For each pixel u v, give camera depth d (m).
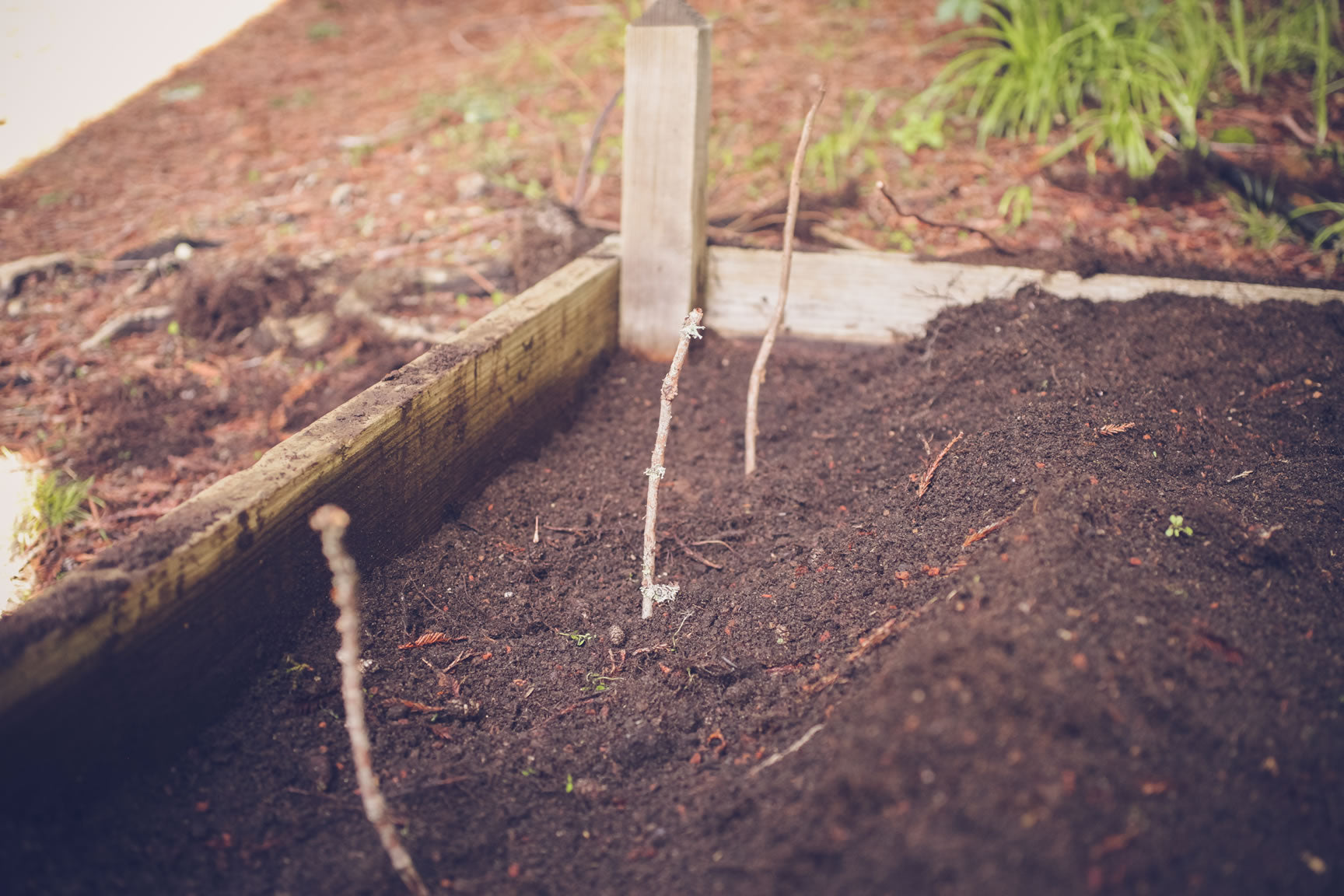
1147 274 2.00
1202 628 1.59
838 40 2.73
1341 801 1.45
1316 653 1.59
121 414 2.09
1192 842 1.37
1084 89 2.41
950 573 1.69
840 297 2.06
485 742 1.66
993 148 2.36
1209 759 1.48
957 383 1.94
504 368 1.88
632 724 1.67
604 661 1.73
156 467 2.03
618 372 2.09
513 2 3.34
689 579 1.81
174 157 2.67
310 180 2.51
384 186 2.46
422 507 1.81
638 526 1.88
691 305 2.08
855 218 2.21
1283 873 1.35
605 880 1.56
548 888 1.56
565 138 2.52
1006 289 2.00
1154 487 1.74
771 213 2.21
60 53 3.12
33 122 2.82
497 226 2.31
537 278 2.16
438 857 1.57
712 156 2.38
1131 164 2.22
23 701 1.45
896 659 1.59
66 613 1.50
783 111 2.48
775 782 1.57
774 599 1.76
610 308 2.08
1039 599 1.57
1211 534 1.67
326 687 1.66
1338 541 1.70
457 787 1.62
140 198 2.53
